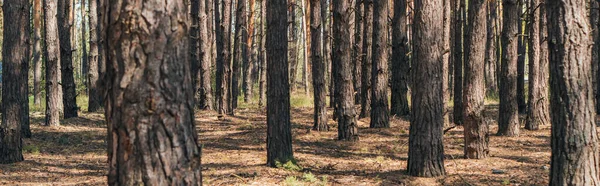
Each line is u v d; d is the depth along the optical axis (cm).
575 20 627
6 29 1085
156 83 339
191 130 358
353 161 1074
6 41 1086
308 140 1411
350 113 1400
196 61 2553
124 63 338
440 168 875
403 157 1129
